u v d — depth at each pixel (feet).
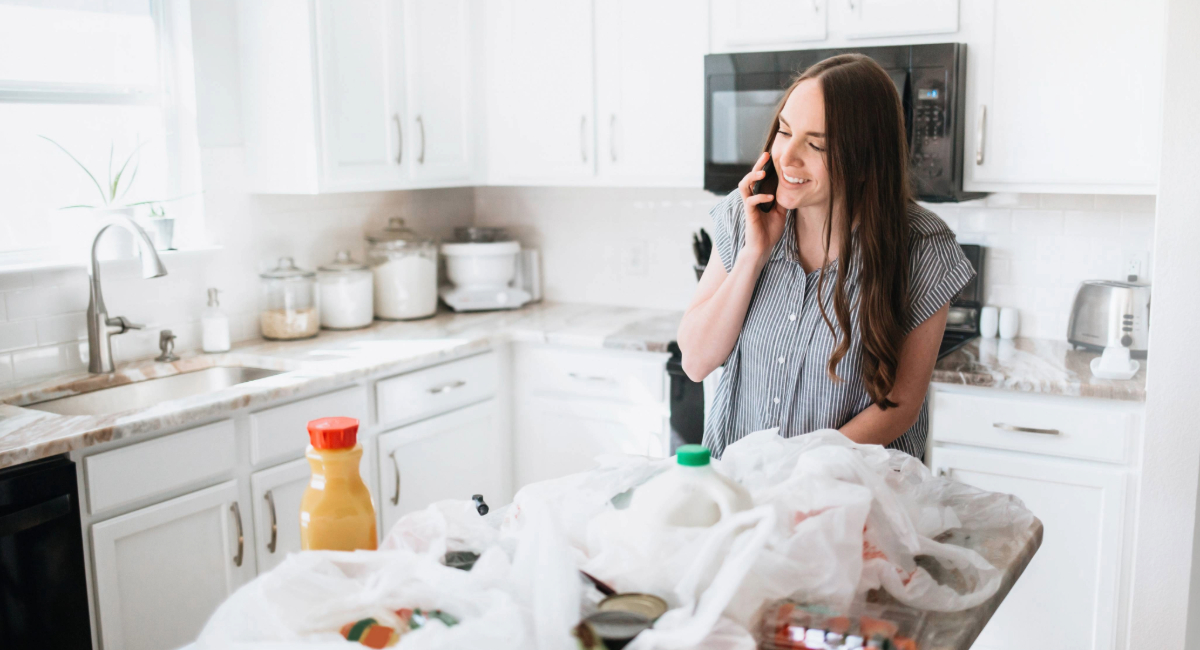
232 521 7.64
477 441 10.04
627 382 9.60
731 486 3.31
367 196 11.01
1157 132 7.82
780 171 4.94
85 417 6.84
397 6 9.77
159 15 8.95
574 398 10.02
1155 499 7.24
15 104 8.10
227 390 7.66
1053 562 7.86
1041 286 9.34
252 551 7.86
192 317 9.27
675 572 3.12
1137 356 8.30
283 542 8.09
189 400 7.35
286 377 8.12
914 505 3.86
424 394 9.25
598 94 10.18
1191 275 6.88
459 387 9.66
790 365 5.44
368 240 10.79
